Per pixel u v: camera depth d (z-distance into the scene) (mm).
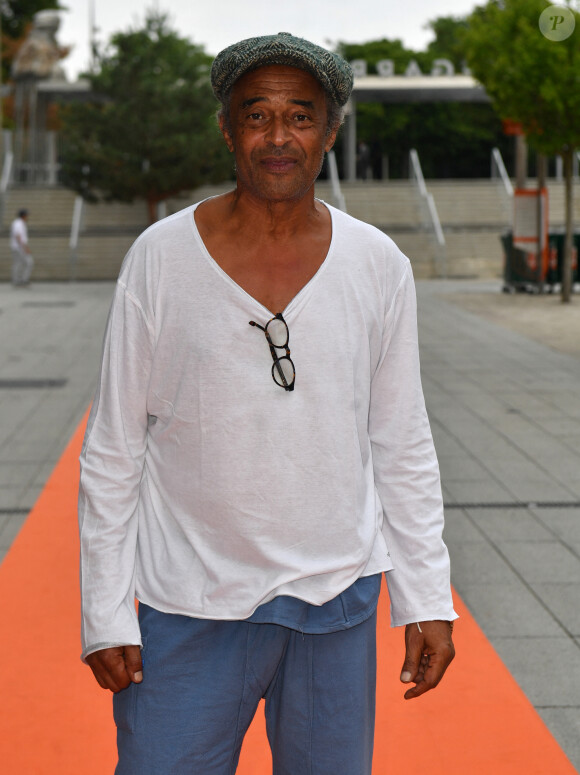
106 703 3059
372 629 1707
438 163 46781
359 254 1616
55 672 3254
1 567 4242
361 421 1633
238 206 1577
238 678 1598
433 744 2834
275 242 1569
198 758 1571
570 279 16828
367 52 45375
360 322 1598
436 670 1698
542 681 3328
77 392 8797
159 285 1560
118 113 22109
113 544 1590
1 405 8203
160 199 23359
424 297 18312
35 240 24938
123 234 25422
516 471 6102
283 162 1535
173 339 1560
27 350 11523
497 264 24844
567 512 5262
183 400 1558
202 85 23109
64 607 3795
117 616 1561
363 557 1609
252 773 2680
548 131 15352
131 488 1619
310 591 1577
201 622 1581
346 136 31953
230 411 1529
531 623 3807
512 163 46750
